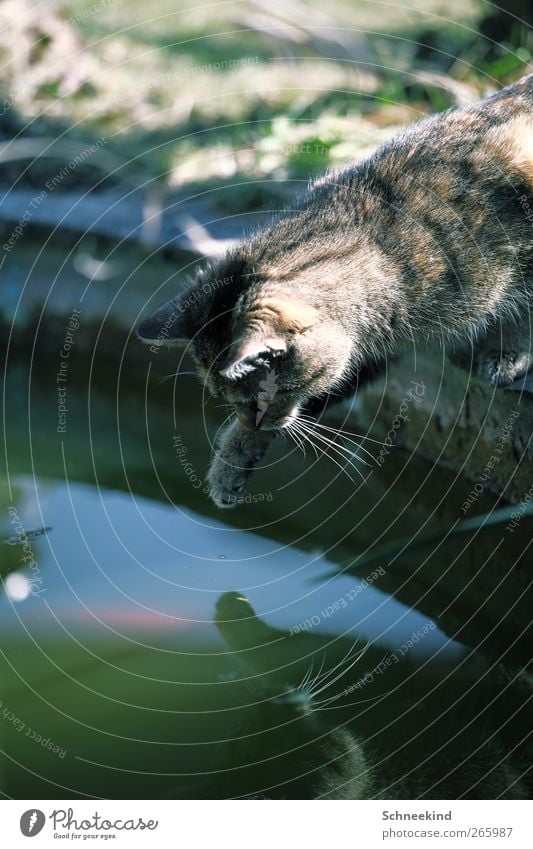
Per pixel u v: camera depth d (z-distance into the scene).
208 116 5.52
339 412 4.11
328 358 3.13
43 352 4.80
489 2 5.36
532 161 3.40
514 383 3.47
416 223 3.31
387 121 5.07
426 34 5.73
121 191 4.96
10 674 2.94
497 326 3.53
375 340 3.39
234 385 3.06
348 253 3.24
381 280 3.25
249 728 2.71
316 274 3.16
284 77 5.73
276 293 3.01
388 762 2.57
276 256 3.20
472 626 3.09
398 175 3.39
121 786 2.51
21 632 3.14
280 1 6.18
